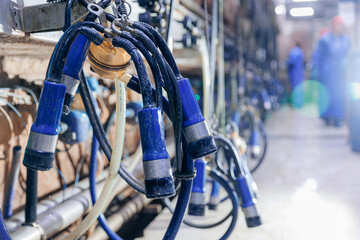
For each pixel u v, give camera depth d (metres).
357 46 8.07
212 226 1.74
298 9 11.31
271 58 11.09
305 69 14.67
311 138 5.78
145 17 1.61
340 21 7.10
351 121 4.61
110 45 0.82
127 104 2.03
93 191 1.55
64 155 1.96
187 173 0.86
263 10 8.38
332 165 3.88
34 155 0.70
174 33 2.20
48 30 1.04
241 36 5.41
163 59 0.79
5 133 1.53
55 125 0.71
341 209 2.50
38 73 1.80
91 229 1.80
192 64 3.41
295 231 2.12
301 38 15.87
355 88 4.57
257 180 3.27
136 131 2.93
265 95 5.94
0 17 0.97
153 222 2.28
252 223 1.63
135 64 0.74
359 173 3.54
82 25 0.75
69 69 0.75
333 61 7.16
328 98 7.28
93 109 1.10
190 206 1.70
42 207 1.57
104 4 0.85
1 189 1.50
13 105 1.58
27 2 1.08
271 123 7.90
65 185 1.84
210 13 3.53
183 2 2.53
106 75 0.85
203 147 0.81
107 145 1.14
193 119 0.81
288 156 4.33
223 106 2.34
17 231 1.32
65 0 1.00
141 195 2.59
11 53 1.47
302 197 2.78
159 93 0.77
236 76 4.59
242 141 2.44
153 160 0.71
